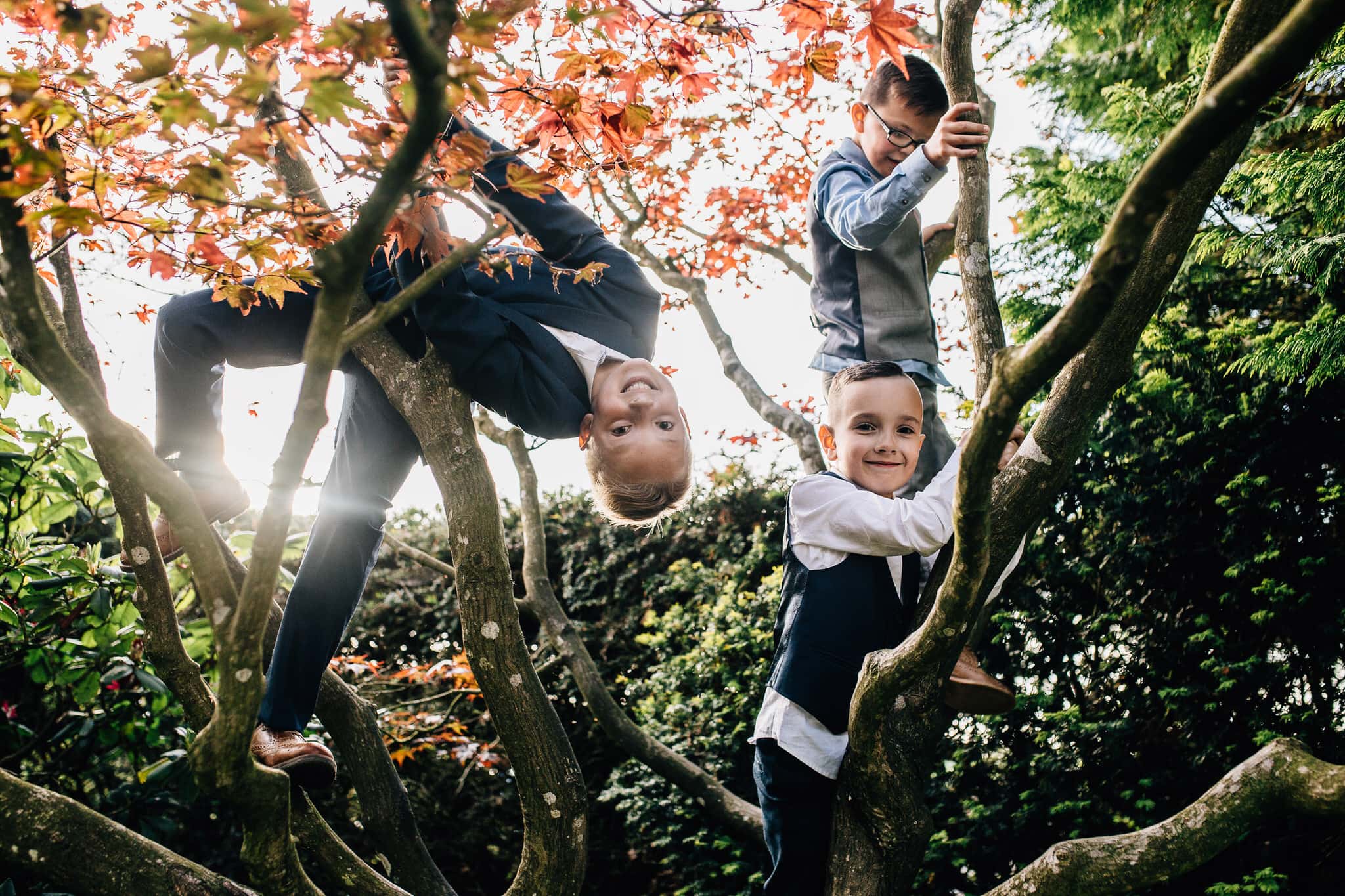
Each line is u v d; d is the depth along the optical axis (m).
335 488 2.16
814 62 1.84
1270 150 6.09
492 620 1.91
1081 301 1.20
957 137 2.27
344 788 6.88
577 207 2.19
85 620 3.81
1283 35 0.98
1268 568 4.98
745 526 7.93
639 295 2.24
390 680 6.02
